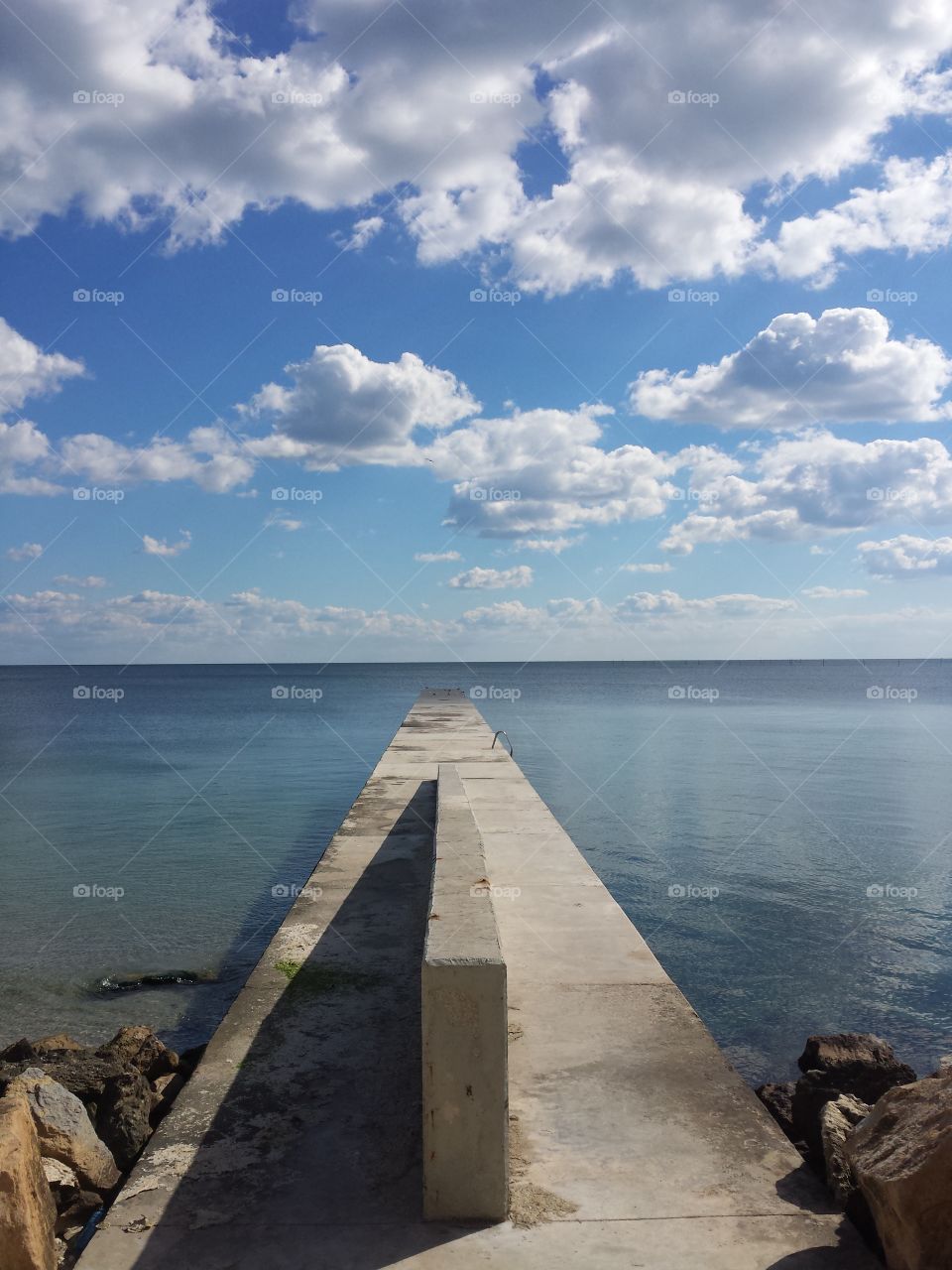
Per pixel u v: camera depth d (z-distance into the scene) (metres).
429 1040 2.95
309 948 5.73
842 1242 2.85
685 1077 3.95
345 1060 4.18
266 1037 4.43
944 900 10.27
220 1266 2.72
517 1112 3.65
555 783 19.19
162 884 11.30
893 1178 2.63
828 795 17.48
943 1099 2.89
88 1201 3.85
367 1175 3.23
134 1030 6.05
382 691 82.19
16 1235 2.91
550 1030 4.41
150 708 54.62
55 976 8.19
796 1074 6.28
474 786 11.90
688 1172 3.24
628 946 5.57
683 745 27.09
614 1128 3.53
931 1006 7.39
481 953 3.02
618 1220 2.94
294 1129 3.56
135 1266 2.72
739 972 8.11
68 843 13.74
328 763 24.00
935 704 49.91
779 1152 3.38
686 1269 2.70
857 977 7.99
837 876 11.32
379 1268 2.70
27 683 124.25
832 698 59.44
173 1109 3.72
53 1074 5.12
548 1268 2.70
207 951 8.85
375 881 7.29
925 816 15.26
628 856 12.41
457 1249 2.79
